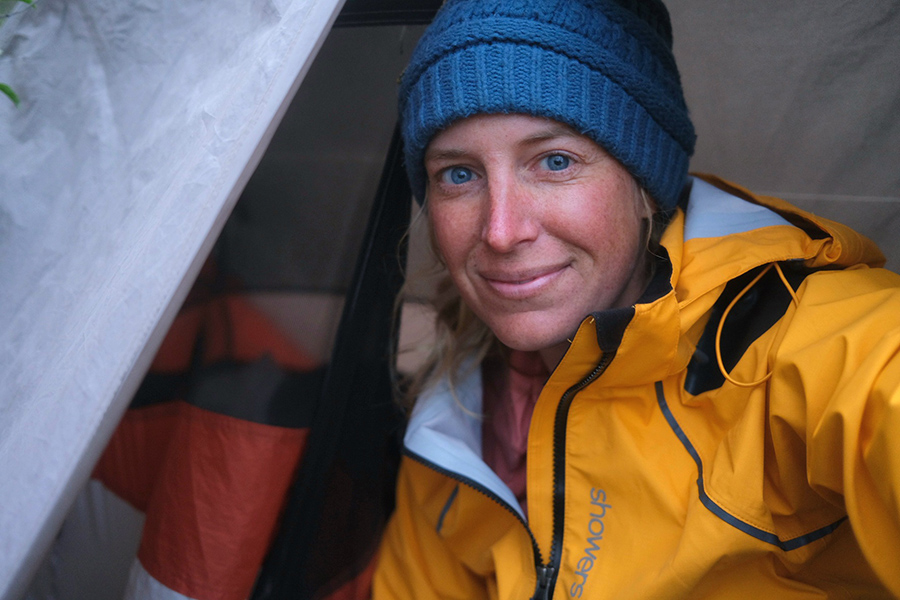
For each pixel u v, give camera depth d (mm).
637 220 771
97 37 678
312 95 893
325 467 918
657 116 747
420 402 943
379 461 1062
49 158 679
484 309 762
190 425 830
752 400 650
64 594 882
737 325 724
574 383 715
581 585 701
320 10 598
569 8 699
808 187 1029
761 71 967
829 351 575
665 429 717
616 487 713
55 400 532
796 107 976
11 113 683
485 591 918
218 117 582
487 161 693
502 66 669
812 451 557
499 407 959
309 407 910
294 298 901
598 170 710
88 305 586
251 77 583
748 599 677
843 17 893
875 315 579
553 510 743
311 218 914
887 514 519
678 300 714
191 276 558
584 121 678
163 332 554
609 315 630
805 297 659
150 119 655
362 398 1004
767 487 655
